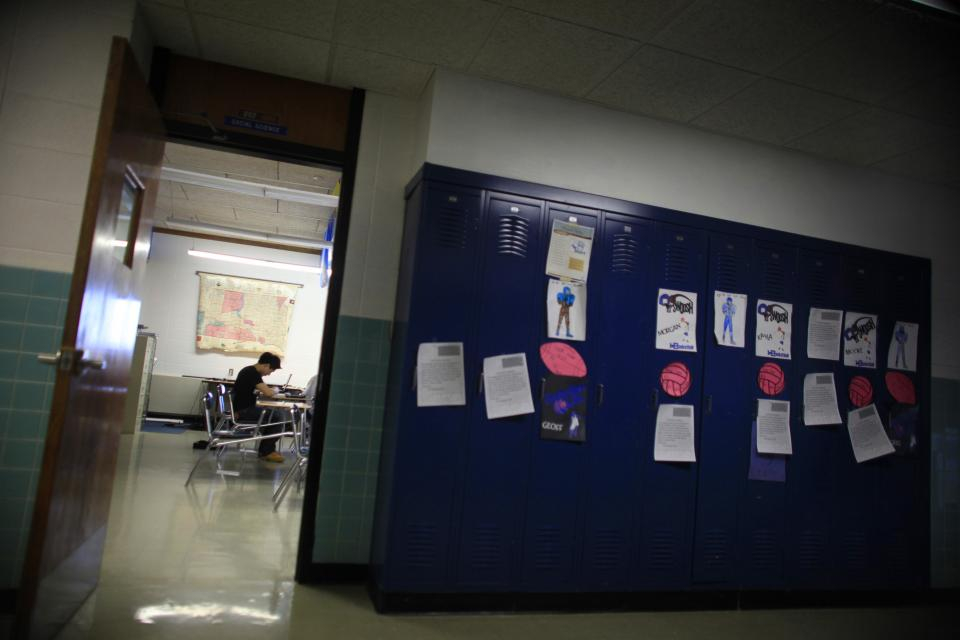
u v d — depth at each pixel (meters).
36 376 2.57
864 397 3.58
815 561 3.37
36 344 2.58
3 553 2.49
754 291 3.42
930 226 4.03
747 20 2.54
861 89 3.00
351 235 3.26
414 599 2.73
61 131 2.66
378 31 2.80
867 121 3.30
